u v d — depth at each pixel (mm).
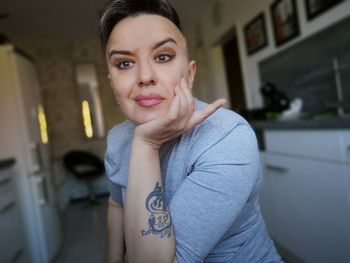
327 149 1482
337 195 1444
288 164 1822
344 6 1835
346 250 1432
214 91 4258
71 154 4762
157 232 493
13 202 2131
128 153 660
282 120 1905
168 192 583
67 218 3871
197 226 497
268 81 2855
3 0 3258
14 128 2340
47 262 2426
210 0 3838
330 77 2039
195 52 4699
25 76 2529
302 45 2293
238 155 506
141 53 518
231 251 596
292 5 2328
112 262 796
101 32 561
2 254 1799
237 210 507
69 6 3572
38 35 4480
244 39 3213
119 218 811
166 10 540
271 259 632
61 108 5016
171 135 518
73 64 5047
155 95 523
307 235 1705
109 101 5094
